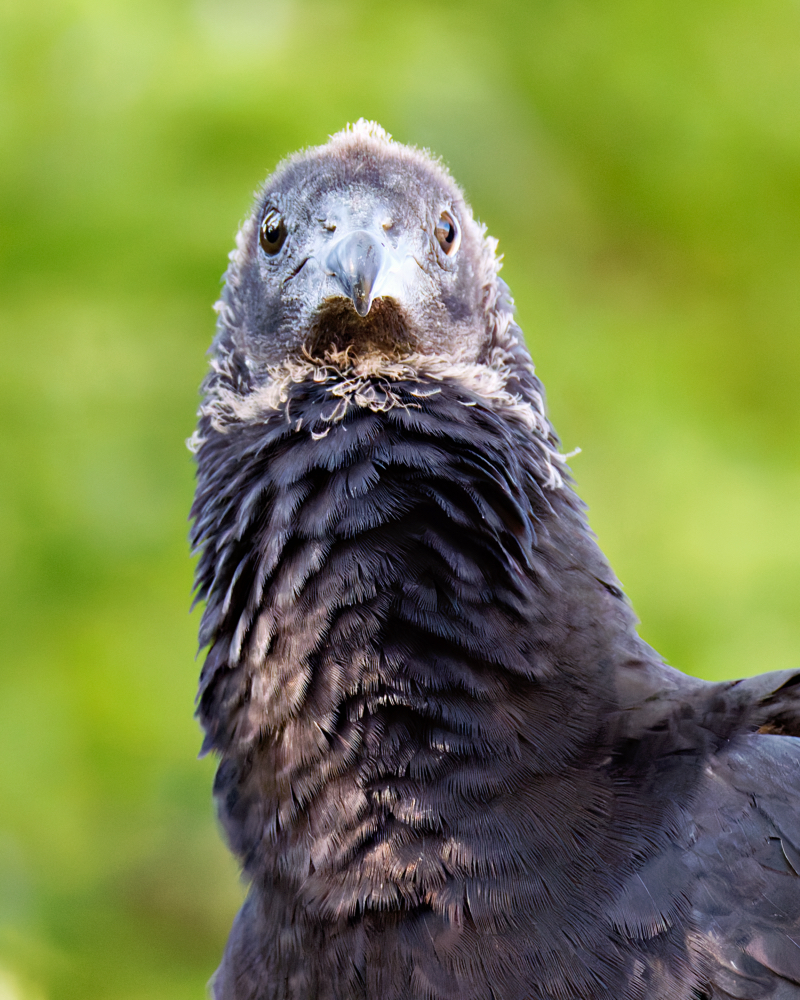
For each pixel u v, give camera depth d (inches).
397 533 223.0
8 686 450.3
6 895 446.9
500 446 239.6
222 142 467.5
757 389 525.7
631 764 217.8
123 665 452.8
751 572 456.8
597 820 210.5
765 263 536.4
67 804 451.8
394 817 211.0
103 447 462.9
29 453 464.8
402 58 489.4
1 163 478.3
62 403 467.8
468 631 217.5
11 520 459.5
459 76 494.6
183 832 463.5
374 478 227.0
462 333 289.9
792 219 538.6
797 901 207.2
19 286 474.9
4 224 477.1
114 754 451.8
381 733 213.3
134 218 464.4
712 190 534.6
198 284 458.3
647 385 494.0
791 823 213.3
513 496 231.3
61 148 477.7
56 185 474.0
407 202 289.3
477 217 494.0
